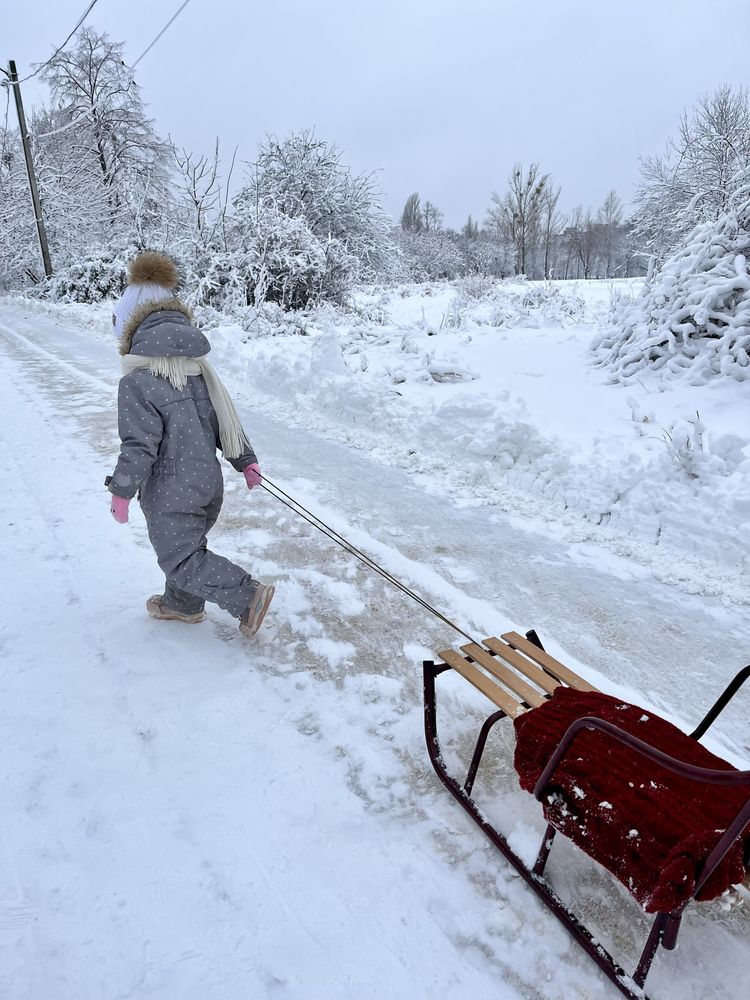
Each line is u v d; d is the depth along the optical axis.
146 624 3.43
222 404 3.12
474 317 13.58
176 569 3.08
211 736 2.69
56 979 1.78
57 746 2.61
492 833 2.24
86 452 6.06
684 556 4.19
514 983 1.83
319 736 2.72
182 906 2.00
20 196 27.78
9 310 22.88
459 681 3.08
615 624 3.55
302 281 15.25
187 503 3.00
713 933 1.97
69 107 31.77
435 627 3.50
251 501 5.16
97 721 2.75
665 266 7.69
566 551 4.36
